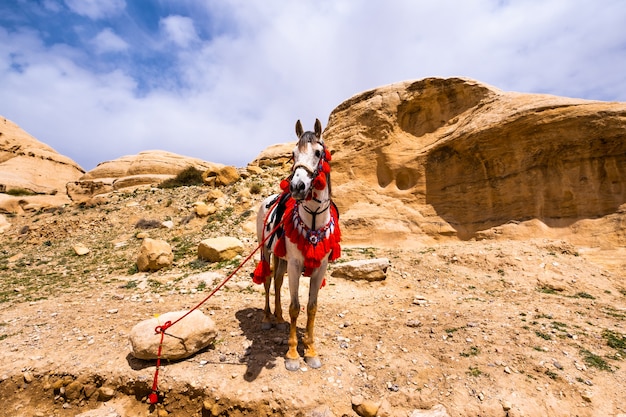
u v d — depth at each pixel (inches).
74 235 567.8
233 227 487.5
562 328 188.4
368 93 540.7
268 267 199.6
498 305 227.1
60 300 267.0
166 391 147.6
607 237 314.2
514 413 131.5
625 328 190.2
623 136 314.8
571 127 336.8
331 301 251.3
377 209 458.3
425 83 482.0
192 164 1412.4
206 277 299.1
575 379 146.5
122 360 164.6
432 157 447.8
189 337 163.9
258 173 782.5
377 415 137.9
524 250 317.7
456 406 136.9
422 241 411.2
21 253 505.4
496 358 162.1
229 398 141.9
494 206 392.8
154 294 271.7
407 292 268.7
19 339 188.2
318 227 156.3
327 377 154.2
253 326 205.0
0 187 1259.2
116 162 1400.1
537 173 363.3
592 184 335.9
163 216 609.0
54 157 1675.7
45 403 152.1
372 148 502.9
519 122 358.9
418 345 180.7
